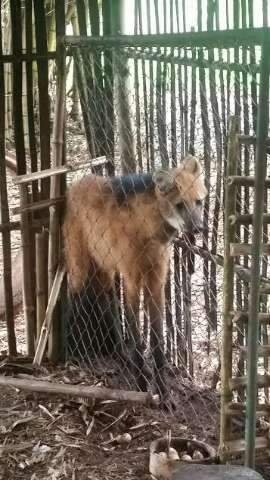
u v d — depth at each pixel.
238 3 2.04
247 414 1.68
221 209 2.20
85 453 1.97
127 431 2.09
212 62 1.95
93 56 2.41
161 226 2.31
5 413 2.17
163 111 2.29
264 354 1.72
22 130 2.48
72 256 2.49
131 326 2.39
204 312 2.63
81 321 2.56
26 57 2.39
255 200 1.58
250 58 1.95
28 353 2.62
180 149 2.42
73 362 2.57
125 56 2.26
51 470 1.89
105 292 2.56
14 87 2.43
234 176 1.67
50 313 2.49
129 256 2.34
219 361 2.31
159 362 2.33
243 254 1.67
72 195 2.45
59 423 2.12
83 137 4.96
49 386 2.26
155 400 2.19
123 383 2.40
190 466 1.69
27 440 2.03
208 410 2.25
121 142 2.50
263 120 1.54
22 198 2.40
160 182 2.24
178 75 2.19
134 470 1.89
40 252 2.50
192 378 2.42
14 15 2.36
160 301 2.38
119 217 2.33
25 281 2.55
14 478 1.86
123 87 2.42
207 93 2.43
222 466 1.69
